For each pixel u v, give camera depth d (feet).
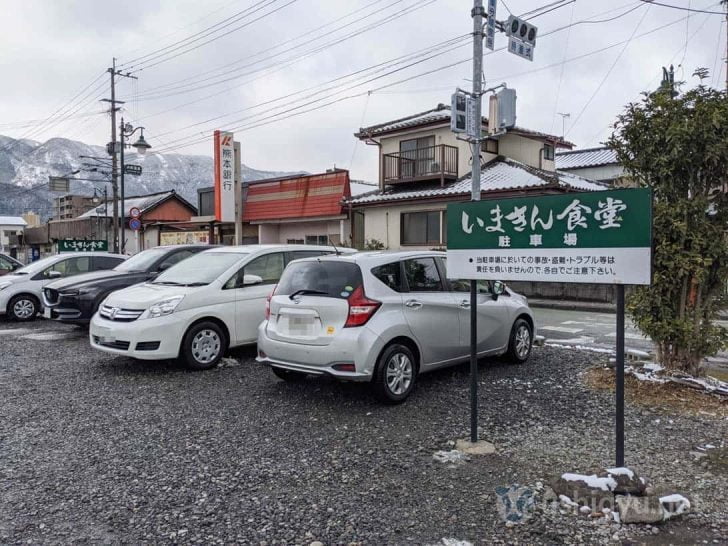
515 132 64.18
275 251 24.71
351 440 13.98
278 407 16.85
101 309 22.40
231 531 9.61
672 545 9.07
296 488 11.27
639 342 28.94
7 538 9.41
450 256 13.76
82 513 10.28
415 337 17.43
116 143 84.02
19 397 18.11
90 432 14.73
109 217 113.29
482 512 10.19
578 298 51.93
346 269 17.02
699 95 17.07
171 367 22.33
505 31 35.14
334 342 16.05
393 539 9.34
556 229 11.65
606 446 13.33
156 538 9.41
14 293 36.24
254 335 23.27
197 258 25.21
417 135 69.10
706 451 13.01
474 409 13.50
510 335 21.89
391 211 66.95
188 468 12.30
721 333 17.67
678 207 16.89
